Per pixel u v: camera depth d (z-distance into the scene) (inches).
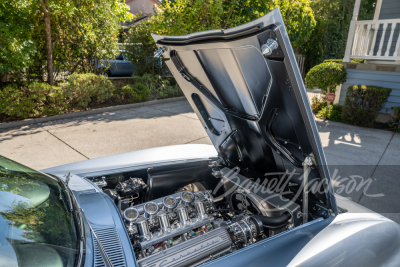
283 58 42.6
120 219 52.8
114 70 433.7
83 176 74.4
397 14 316.5
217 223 69.1
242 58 52.2
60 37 319.3
